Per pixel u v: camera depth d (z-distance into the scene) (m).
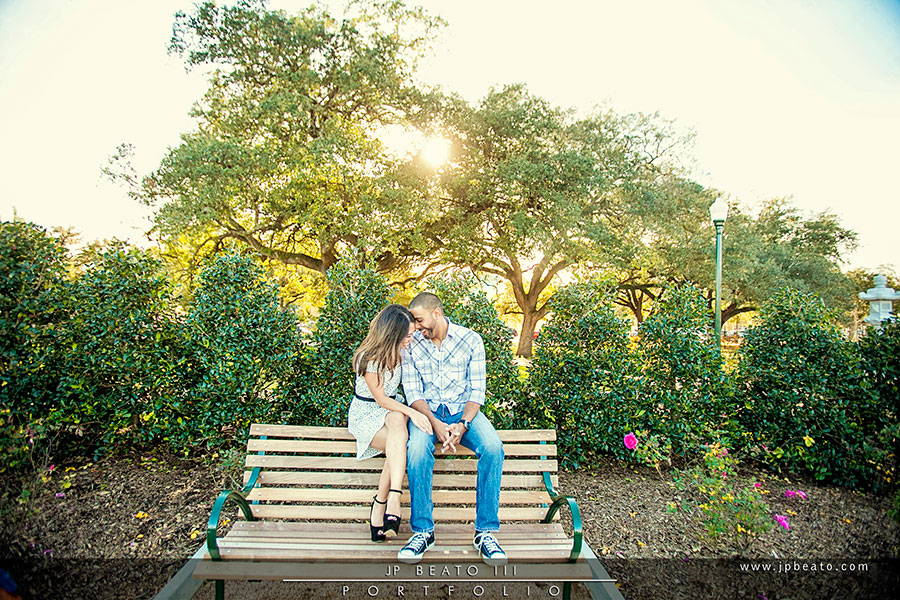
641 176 16.42
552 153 14.66
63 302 4.23
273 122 11.62
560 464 4.48
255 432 2.98
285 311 4.45
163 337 4.44
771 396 4.72
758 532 3.07
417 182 12.72
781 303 4.94
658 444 4.40
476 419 2.92
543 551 2.53
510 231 15.38
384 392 2.86
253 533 2.62
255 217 13.10
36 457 3.96
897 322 4.42
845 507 3.90
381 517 2.65
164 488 3.89
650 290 21.95
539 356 4.52
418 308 2.98
